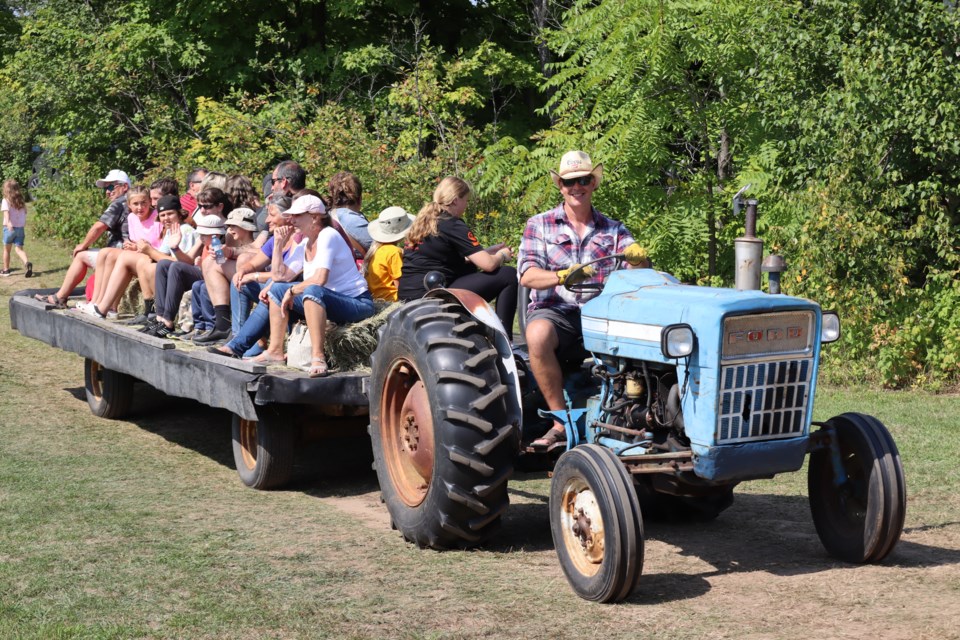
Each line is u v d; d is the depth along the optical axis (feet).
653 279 16.66
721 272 40.47
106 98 70.85
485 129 60.18
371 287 24.14
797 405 15.23
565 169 17.98
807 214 33.14
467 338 17.43
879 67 32.55
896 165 33.60
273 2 67.15
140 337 24.76
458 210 22.17
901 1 32.99
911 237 32.48
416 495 17.93
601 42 40.98
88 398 29.55
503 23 69.97
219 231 25.00
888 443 15.75
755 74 36.96
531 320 17.70
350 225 25.02
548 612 14.16
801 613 13.89
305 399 20.06
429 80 51.52
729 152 40.57
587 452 14.93
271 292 22.16
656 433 16.05
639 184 39.50
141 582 15.33
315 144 46.32
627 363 16.30
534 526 19.03
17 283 54.80
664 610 14.19
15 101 91.30
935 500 19.71
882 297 32.55
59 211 68.13
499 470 16.92
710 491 16.83
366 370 21.31
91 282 31.24
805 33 35.47
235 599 14.60
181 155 58.23
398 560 16.71
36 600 14.56
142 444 25.91
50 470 22.81
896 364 30.83
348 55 63.46
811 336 15.19
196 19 66.69
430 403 17.16
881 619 13.55
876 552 15.85
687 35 38.34
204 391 21.81
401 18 70.08
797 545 17.47
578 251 18.25
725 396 14.73
